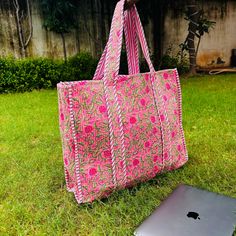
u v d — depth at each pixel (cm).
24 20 523
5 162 186
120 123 134
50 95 423
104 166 133
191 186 144
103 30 572
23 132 247
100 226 118
